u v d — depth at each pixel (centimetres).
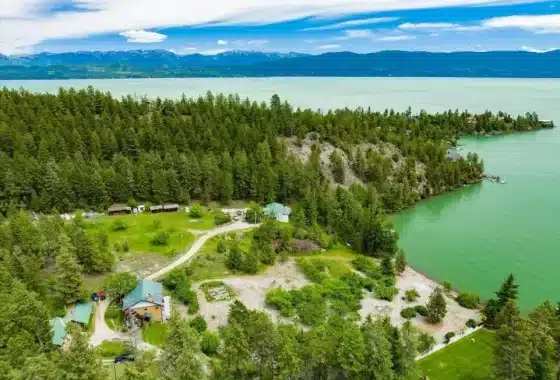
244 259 10400
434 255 12069
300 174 15488
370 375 5919
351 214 13162
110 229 12194
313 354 5931
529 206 16025
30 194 13388
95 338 7494
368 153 18475
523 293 10006
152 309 8088
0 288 7306
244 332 6044
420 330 8325
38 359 5053
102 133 16238
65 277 8212
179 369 5403
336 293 9225
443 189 18050
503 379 6288
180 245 11294
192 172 14988
